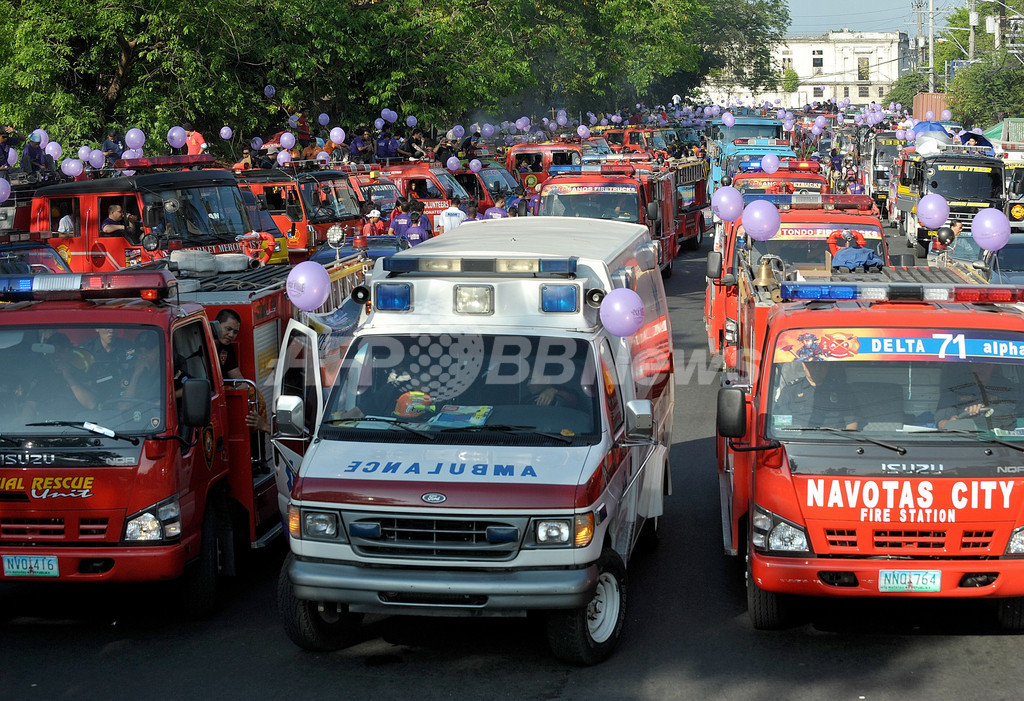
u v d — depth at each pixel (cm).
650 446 870
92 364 756
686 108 6931
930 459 669
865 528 665
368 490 650
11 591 854
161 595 838
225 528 822
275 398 809
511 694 643
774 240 1505
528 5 4466
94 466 722
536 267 742
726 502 870
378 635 748
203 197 1727
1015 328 715
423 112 3369
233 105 2911
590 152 3909
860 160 4831
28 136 2528
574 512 640
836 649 702
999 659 681
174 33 2733
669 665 680
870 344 720
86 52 2695
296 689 656
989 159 3006
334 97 3362
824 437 693
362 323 765
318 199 2177
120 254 1667
